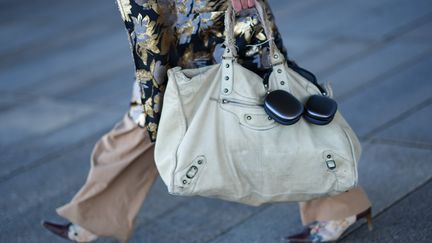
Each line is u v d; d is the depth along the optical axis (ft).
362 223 9.78
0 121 17.16
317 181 7.52
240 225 10.48
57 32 25.93
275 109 7.28
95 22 26.71
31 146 15.20
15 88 19.89
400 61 17.12
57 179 13.25
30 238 10.94
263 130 7.46
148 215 11.27
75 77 20.20
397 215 9.89
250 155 7.50
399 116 13.79
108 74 20.08
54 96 18.71
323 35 20.38
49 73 20.95
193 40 8.04
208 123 7.55
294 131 7.49
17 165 14.21
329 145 7.47
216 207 11.21
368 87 15.71
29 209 12.03
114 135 8.96
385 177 11.21
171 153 7.58
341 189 7.54
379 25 20.47
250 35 7.91
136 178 9.08
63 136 15.61
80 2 30.71
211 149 7.44
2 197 12.67
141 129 8.65
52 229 9.50
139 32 7.80
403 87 15.35
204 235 10.37
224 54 7.64
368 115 14.10
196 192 7.57
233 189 7.61
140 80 8.06
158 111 8.14
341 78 16.61
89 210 9.03
